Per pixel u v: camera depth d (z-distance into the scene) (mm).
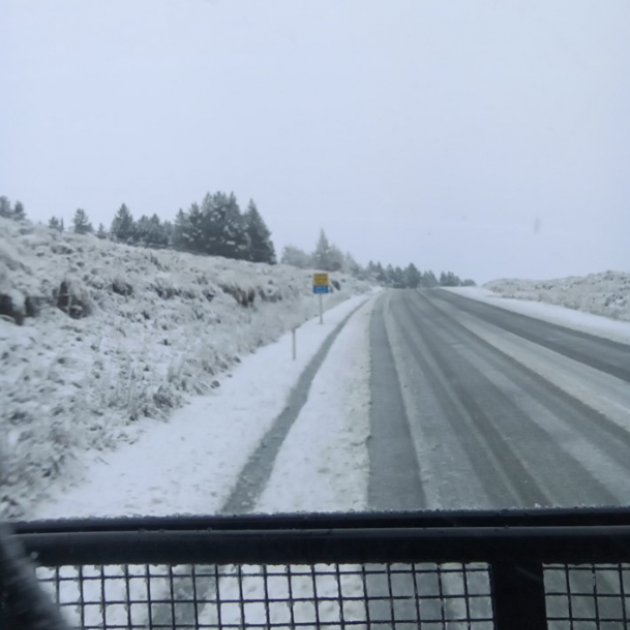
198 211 55594
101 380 11336
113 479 8164
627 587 3975
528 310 31656
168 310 18859
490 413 11023
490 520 2037
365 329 27922
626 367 14617
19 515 6848
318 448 9414
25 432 8242
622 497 6762
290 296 37094
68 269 16375
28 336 12023
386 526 2049
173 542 1970
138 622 4000
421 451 8922
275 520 2088
